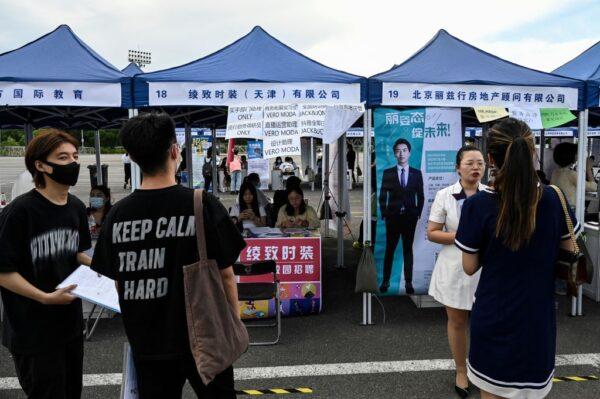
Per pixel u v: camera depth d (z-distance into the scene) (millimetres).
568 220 2359
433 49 5898
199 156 17266
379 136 5309
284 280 5582
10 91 4809
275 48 5934
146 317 1975
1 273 2305
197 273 1938
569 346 4711
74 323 2543
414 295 5961
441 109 5340
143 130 1945
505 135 2328
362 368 4297
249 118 5008
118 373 4234
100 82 4973
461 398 3738
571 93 5441
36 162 2457
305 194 18266
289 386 3982
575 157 6996
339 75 5332
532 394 2342
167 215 1961
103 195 5871
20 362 2457
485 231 2379
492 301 2363
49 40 5605
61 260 2520
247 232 5918
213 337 1944
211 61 5691
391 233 5371
